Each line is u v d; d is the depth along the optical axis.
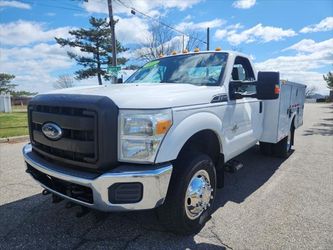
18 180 4.79
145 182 2.41
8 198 4.03
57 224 3.29
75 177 2.47
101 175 2.39
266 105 4.94
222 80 3.60
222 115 3.36
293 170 5.46
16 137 9.09
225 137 3.48
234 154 3.89
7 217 3.45
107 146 2.41
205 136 3.27
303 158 6.43
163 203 2.81
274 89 3.44
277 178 4.98
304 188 4.47
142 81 4.28
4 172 5.25
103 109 2.39
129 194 2.42
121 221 3.34
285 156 6.30
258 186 4.57
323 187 4.51
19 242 2.92
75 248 2.83
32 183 4.65
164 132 2.49
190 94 2.91
